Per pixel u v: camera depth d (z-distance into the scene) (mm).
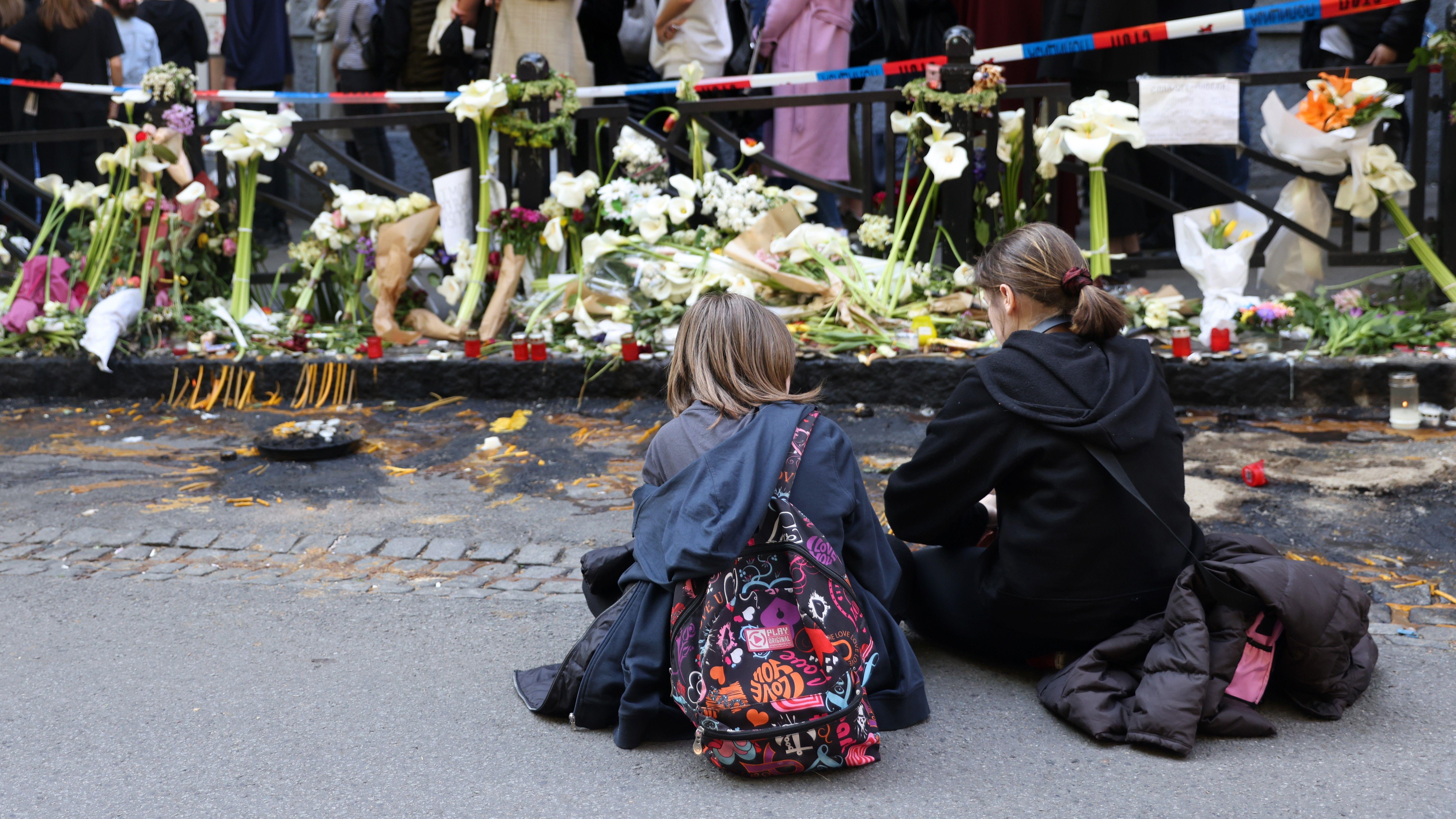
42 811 2533
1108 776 2570
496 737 2818
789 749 2523
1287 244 5852
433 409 5664
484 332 6000
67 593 3709
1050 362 2764
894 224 6203
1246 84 5727
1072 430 2682
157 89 6395
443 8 7988
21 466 4973
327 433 5141
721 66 7570
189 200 6148
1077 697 2758
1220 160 7285
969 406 2822
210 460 5016
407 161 11250
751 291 5719
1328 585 2699
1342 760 2594
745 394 2750
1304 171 5684
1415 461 4410
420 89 8320
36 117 8531
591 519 4230
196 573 3861
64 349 6055
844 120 7359
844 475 2713
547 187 6219
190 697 3033
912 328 5637
